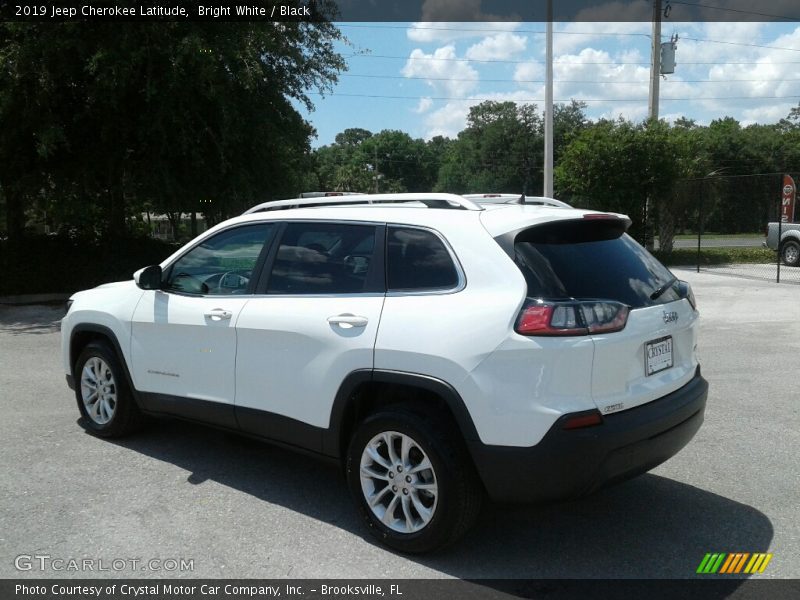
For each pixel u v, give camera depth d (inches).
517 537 154.7
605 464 131.4
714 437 220.1
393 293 151.3
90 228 615.8
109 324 208.7
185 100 540.7
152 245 637.3
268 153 625.6
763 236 1149.1
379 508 150.7
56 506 168.7
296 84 649.0
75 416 242.7
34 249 582.9
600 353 132.3
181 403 190.7
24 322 471.8
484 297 137.9
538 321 130.3
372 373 147.8
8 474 188.7
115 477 187.0
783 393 270.8
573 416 128.8
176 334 189.8
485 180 2962.6
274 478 187.5
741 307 489.4
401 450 146.2
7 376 305.1
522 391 130.6
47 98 509.7
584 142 822.5
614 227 160.9
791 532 156.3
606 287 142.8
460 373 135.6
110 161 559.5
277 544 150.8
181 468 194.1
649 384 144.4
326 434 158.2
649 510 168.6
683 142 816.9
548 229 146.3
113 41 503.5
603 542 152.3
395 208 160.9
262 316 169.2
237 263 183.9
